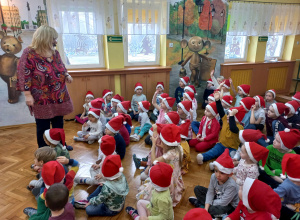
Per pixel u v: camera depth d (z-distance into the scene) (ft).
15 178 7.00
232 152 7.84
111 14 12.03
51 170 4.44
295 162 4.45
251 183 3.58
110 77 13.08
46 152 5.36
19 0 10.04
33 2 10.30
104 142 6.01
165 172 4.44
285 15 16.33
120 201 5.43
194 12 13.88
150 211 4.81
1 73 10.49
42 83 6.51
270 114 8.52
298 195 4.57
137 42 13.94
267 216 3.48
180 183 6.03
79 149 9.05
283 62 17.47
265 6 15.40
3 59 10.35
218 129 8.63
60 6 11.00
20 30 10.34
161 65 14.94
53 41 6.38
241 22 15.19
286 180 4.77
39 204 4.50
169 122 7.39
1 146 9.23
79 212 5.63
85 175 7.18
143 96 13.03
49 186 4.42
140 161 7.57
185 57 14.61
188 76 15.12
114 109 11.53
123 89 13.64
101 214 5.41
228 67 15.70
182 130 7.21
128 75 13.39
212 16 14.37
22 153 8.64
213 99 10.27
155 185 4.52
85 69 12.94
